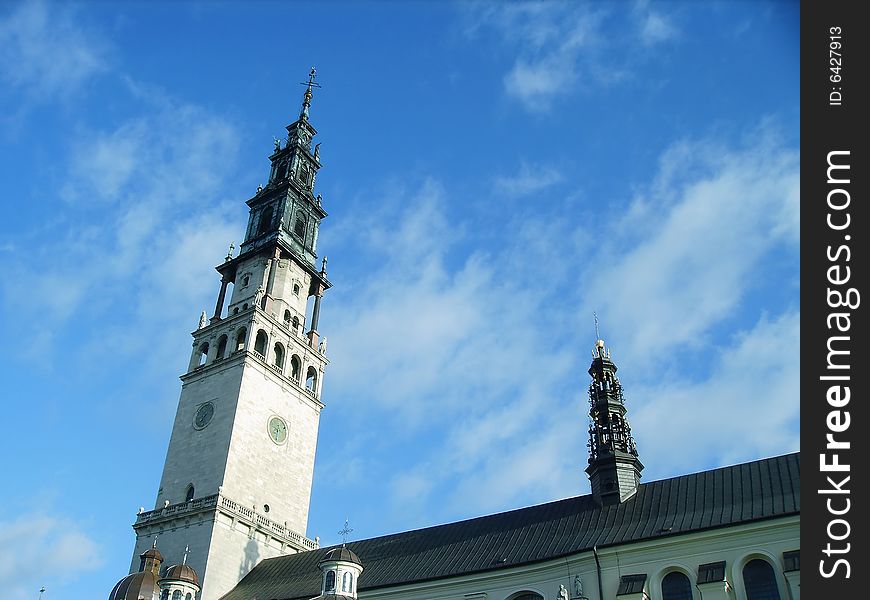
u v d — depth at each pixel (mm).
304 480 86000
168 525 75250
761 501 48844
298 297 96812
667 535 48562
